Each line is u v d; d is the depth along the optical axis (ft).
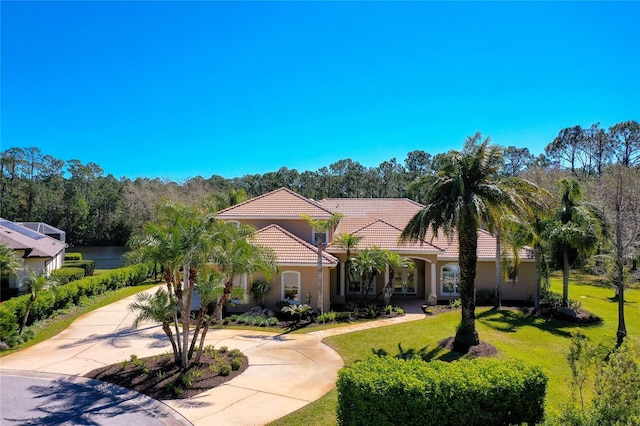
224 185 266.57
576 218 79.46
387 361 33.47
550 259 90.12
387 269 84.23
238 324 69.15
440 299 91.09
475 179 55.77
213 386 42.83
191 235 44.96
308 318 71.67
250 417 36.04
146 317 45.98
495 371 31.12
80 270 107.24
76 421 35.17
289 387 42.96
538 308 80.43
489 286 91.81
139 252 45.39
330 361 51.21
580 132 222.48
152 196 163.43
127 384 42.80
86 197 281.74
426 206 57.88
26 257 92.27
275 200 99.55
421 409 28.84
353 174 273.75
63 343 57.72
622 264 64.85
